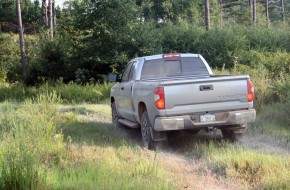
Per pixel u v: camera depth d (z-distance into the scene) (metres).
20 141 5.78
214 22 46.00
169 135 9.51
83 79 25.73
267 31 31.70
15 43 40.19
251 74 13.96
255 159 6.62
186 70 9.72
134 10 25.53
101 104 18.55
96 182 5.46
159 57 9.68
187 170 6.63
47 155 6.87
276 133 9.14
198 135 9.58
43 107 9.23
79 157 7.05
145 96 8.35
